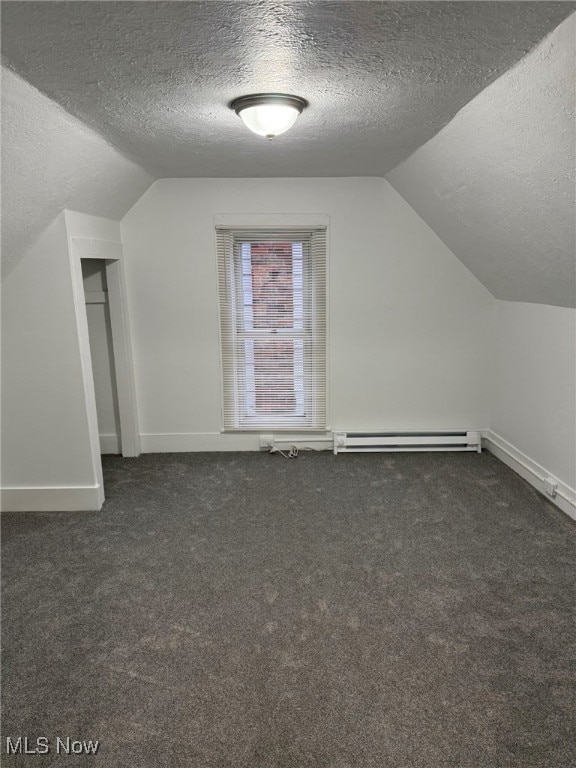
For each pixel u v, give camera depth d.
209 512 3.21
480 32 1.48
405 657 1.99
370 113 2.24
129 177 3.27
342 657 2.00
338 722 1.72
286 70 1.76
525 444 3.59
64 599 2.38
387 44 1.56
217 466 3.93
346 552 2.73
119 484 3.64
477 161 2.43
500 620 2.19
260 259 3.92
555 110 1.73
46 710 1.79
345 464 3.93
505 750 1.61
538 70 1.64
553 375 3.19
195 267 3.90
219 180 3.77
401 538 2.86
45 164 2.30
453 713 1.74
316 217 3.82
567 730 1.67
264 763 1.58
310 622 2.20
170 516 3.17
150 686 1.88
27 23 1.38
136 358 4.05
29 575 2.57
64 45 1.52
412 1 1.30
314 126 2.45
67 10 1.32
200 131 2.50
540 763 1.57
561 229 2.32
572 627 2.14
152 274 3.91
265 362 4.07
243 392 4.14
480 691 1.83
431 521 3.04
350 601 2.33
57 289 3.00
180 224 3.84
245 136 2.61
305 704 1.79
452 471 3.77
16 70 1.67
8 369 3.11
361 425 4.19
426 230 3.84
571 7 1.34
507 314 3.77
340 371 4.09
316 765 1.58
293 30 1.46
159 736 1.68
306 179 3.77
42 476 3.24
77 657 2.03
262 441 4.17
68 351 3.08
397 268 3.91
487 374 4.08
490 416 4.15
